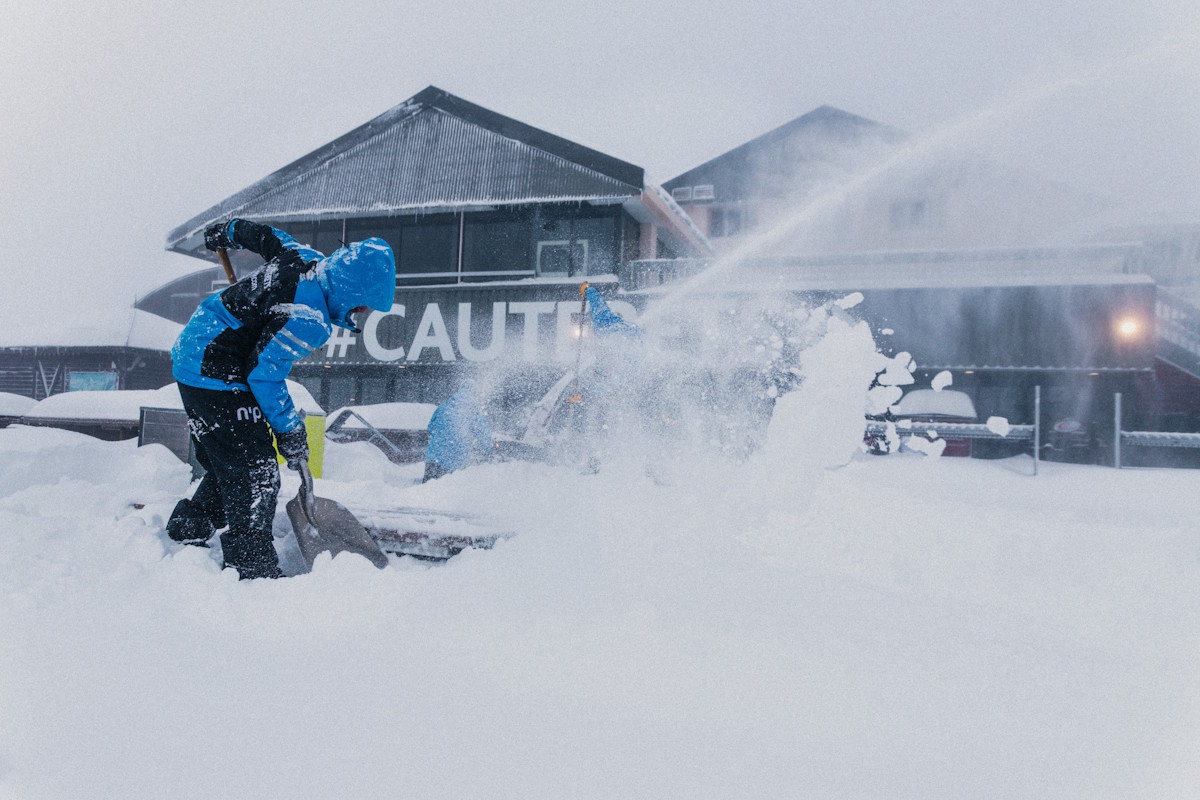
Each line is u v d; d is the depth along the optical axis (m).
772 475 3.35
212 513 2.48
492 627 1.74
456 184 12.78
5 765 1.01
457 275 12.77
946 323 11.48
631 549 2.42
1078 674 1.50
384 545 2.58
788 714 1.27
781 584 2.11
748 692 1.37
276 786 0.96
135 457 4.52
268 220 13.68
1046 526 3.16
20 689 1.30
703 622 1.78
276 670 1.44
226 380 2.32
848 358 3.27
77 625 1.71
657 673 1.46
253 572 2.28
